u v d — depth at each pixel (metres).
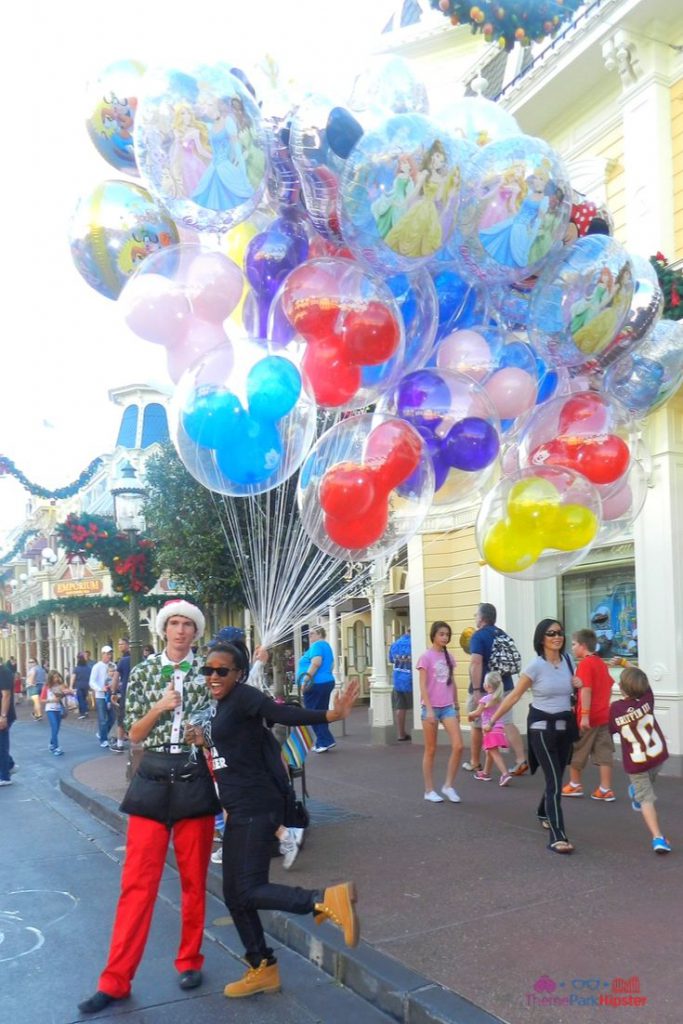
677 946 4.16
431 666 8.02
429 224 3.67
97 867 6.80
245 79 4.15
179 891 5.98
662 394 5.28
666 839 6.17
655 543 9.16
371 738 13.81
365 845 6.43
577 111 10.86
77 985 4.37
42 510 30.44
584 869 5.52
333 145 3.80
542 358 4.82
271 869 5.90
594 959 4.05
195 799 4.14
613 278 4.23
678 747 8.77
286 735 7.11
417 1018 3.68
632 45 9.58
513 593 11.30
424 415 4.31
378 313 3.78
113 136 4.22
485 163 3.93
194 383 3.96
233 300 4.08
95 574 24.84
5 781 11.62
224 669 4.07
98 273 4.30
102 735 15.66
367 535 4.26
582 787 8.34
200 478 4.27
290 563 5.41
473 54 12.71
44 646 35.84
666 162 9.52
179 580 9.98
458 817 7.25
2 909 5.70
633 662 9.93
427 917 4.79
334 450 4.33
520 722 11.15
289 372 4.01
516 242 3.98
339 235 4.06
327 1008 3.99
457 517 11.84
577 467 4.65
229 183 3.74
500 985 3.82
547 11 5.83
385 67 4.10
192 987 4.27
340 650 21.81
